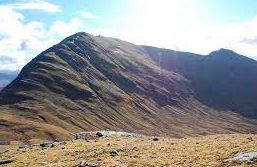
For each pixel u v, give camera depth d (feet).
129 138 242.37
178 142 204.03
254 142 165.27
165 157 163.43
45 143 251.39
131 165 155.63
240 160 133.90
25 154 213.46
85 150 200.64
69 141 247.70
